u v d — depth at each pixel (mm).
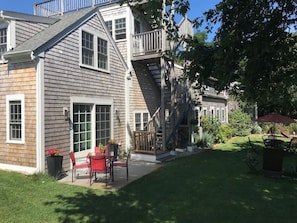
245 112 24703
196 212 4836
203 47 4473
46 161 7645
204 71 4395
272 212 4863
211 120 17422
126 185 6809
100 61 10461
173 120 11961
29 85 7719
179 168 8922
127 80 12102
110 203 5359
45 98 7680
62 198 5648
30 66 7695
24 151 7840
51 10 13180
